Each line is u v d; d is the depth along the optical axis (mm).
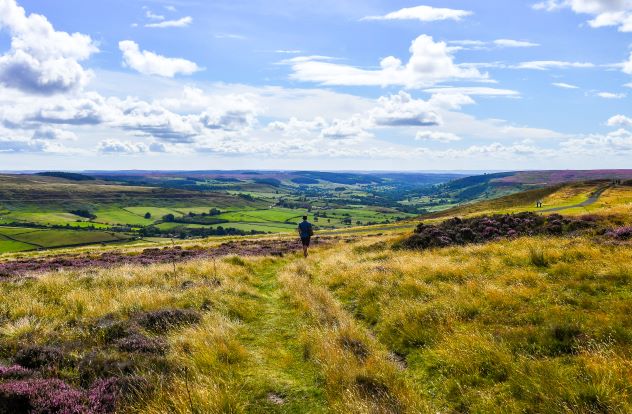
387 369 7707
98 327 10117
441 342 8477
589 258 14102
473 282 12453
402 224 90750
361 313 12234
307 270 20062
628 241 16984
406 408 6258
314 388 7383
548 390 6020
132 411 6242
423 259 18594
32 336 9289
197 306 12453
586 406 5598
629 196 106875
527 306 9977
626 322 7957
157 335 9836
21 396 6219
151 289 14586
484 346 7730
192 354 8430
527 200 158625
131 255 33438
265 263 24688
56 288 15078
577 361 6859
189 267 19641
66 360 7926
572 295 10289
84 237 180000
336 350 8422
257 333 10758
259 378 7762
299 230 27719
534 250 15125
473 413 6117
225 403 6457
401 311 10617
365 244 29125
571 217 28234
